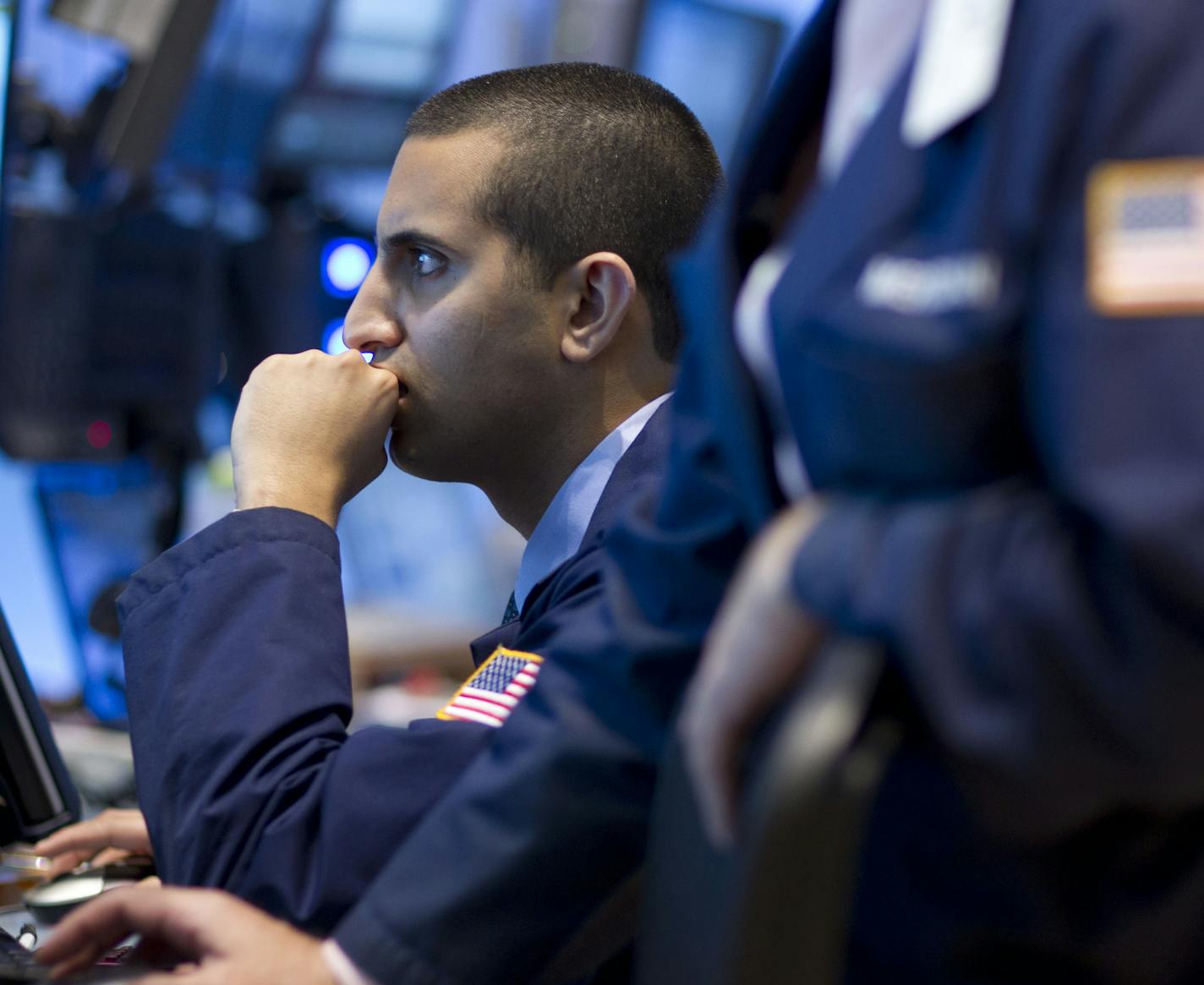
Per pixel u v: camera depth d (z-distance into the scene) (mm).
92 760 2025
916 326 591
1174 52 556
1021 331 577
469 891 843
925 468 606
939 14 651
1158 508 516
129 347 2496
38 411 2418
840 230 645
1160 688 533
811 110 773
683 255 794
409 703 2682
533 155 1212
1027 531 567
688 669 799
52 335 2424
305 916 958
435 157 1228
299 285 2812
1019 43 605
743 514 746
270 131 2812
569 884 841
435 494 3512
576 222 1209
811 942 556
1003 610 562
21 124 2494
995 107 603
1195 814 623
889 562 584
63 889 1322
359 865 962
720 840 644
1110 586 537
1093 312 546
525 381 1227
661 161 1255
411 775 983
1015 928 658
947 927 671
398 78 2992
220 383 2811
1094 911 645
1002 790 601
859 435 620
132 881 1381
